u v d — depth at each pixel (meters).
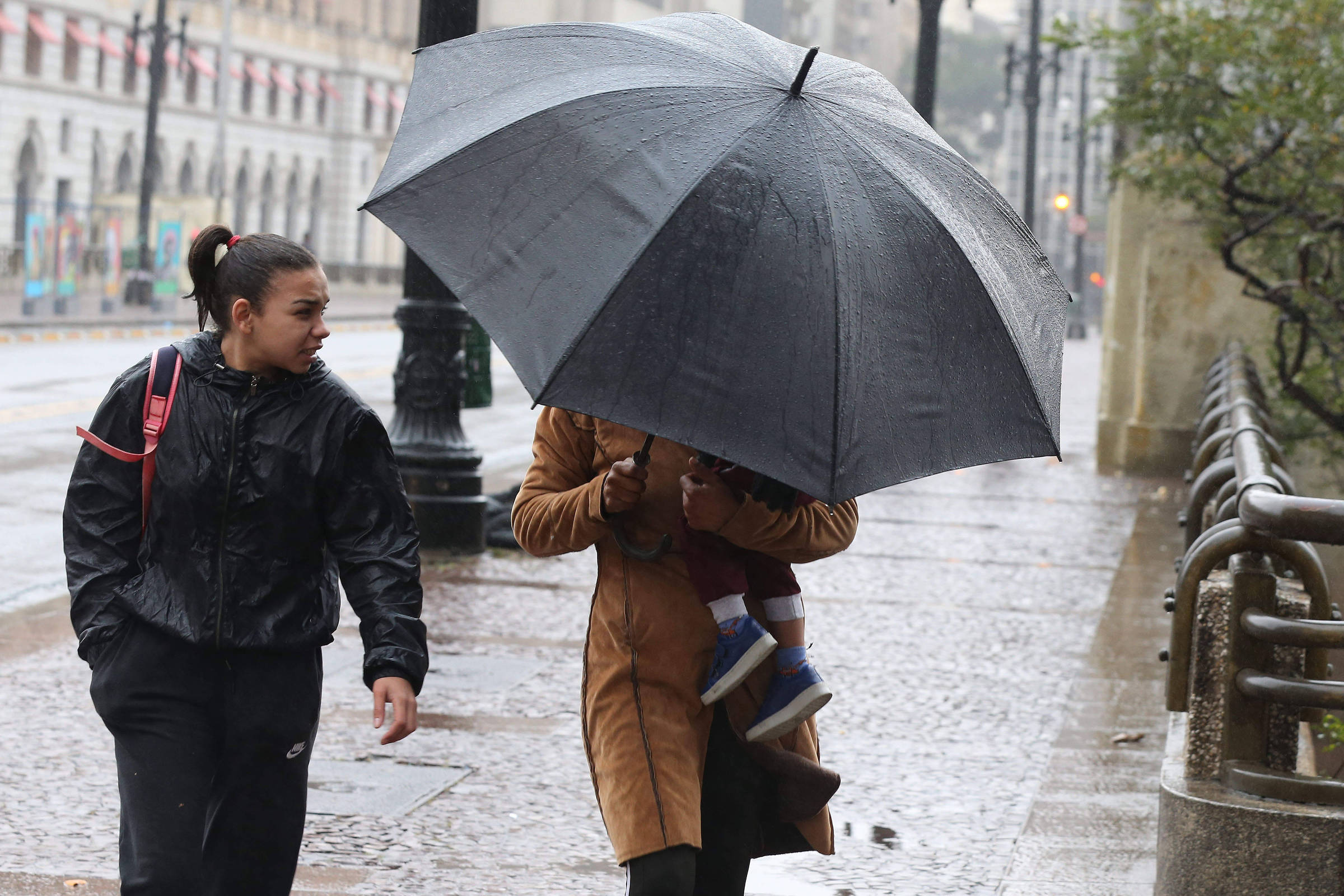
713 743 4.66
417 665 4.59
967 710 9.80
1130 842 7.40
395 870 6.80
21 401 27.88
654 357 3.88
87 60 85.88
